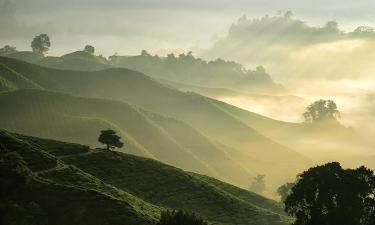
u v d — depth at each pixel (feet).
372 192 359.25
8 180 343.67
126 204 341.00
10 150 410.52
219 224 413.18
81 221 318.04
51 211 324.19
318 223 342.03
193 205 442.09
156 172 491.31
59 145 511.81
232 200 456.86
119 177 472.44
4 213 312.50
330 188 346.33
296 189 360.07
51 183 352.90
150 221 328.29
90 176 410.52
